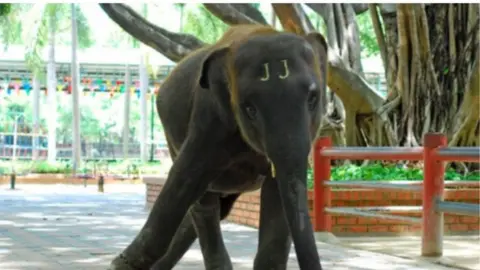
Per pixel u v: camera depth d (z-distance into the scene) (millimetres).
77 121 37938
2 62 44344
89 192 23922
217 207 5777
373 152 9938
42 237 10945
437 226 9023
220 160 4816
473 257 9211
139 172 35281
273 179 4953
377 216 9945
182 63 5395
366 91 14781
